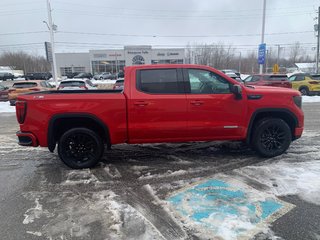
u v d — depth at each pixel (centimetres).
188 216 328
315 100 1642
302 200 361
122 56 7312
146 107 479
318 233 292
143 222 317
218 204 354
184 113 489
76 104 470
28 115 471
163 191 397
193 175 454
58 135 507
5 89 1858
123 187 415
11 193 406
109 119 478
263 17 2375
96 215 336
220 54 7106
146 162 523
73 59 8106
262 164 495
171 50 7125
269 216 324
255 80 1719
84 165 493
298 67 6369
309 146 603
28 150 638
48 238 293
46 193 403
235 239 283
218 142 646
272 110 516
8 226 317
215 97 495
